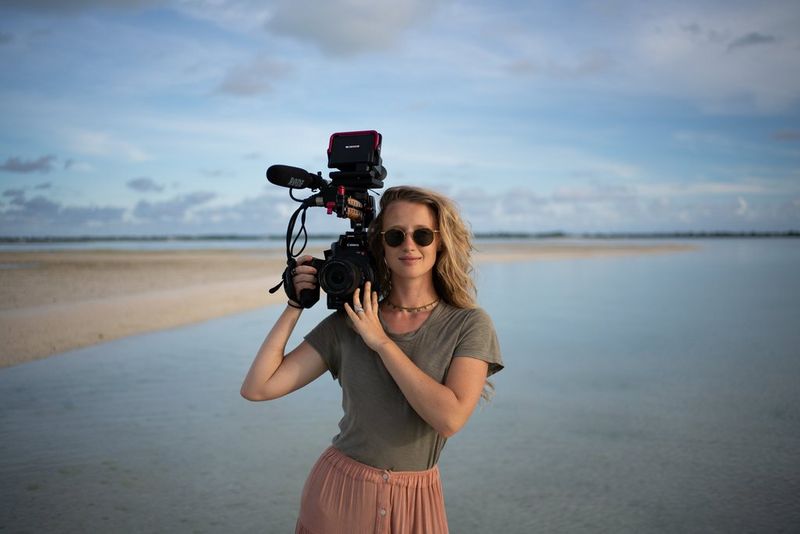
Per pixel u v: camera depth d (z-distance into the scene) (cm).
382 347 172
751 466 437
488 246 6925
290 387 196
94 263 2967
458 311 192
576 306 1348
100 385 644
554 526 346
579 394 627
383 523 181
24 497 381
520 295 1586
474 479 417
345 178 207
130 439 489
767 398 611
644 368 741
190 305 1289
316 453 465
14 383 651
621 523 351
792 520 354
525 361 782
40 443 475
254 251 5269
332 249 203
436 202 191
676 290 1727
